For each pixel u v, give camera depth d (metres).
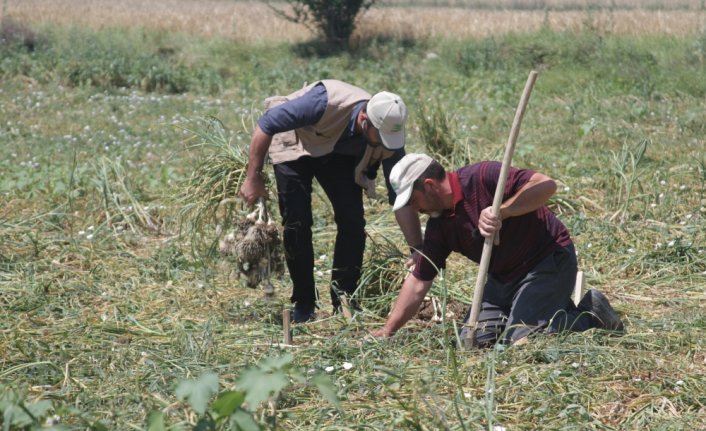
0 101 26.66
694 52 32.47
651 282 11.59
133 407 7.27
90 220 14.48
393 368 8.02
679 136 20.66
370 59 37.16
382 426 6.91
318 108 9.58
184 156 19.16
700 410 7.27
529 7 65.00
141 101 27.92
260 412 6.96
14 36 36.84
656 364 8.16
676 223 13.88
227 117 24.95
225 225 10.91
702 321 9.45
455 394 7.30
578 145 19.27
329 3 40.72
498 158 17.78
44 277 11.55
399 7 65.25
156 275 11.88
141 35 41.09
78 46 35.56
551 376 7.75
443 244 8.77
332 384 7.43
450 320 9.41
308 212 10.22
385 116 9.24
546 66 32.84
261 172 9.97
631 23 40.09
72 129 22.78
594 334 8.84
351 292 10.45
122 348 8.77
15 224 13.91
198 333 9.47
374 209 15.07
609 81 29.22
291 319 10.41
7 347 8.77
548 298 8.89
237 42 40.38
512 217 8.69
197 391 5.38
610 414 7.29
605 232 13.30
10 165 18.00
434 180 8.41
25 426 5.96
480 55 34.06
